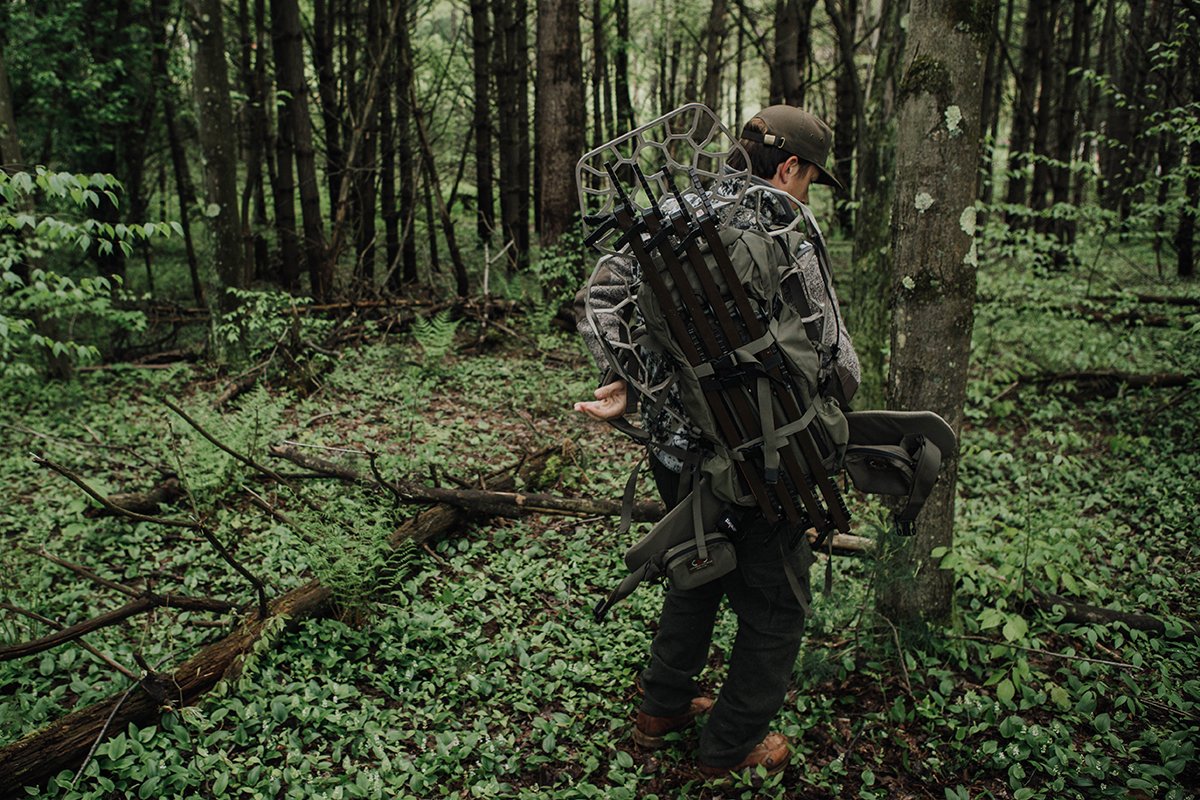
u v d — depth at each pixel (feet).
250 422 16.01
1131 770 7.88
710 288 6.07
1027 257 21.68
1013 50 59.98
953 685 9.26
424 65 46.52
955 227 8.81
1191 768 8.07
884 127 16.97
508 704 9.14
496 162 59.06
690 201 6.31
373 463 12.01
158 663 9.04
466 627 10.53
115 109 30.94
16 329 15.08
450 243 33.96
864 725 8.77
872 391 17.83
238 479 13.87
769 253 6.13
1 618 9.89
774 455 6.36
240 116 47.19
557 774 8.14
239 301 23.98
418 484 13.23
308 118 31.99
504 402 21.01
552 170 29.35
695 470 6.65
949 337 9.05
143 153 35.47
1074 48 37.96
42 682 9.18
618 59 51.88
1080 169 22.65
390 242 42.42
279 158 34.60
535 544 12.85
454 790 7.90
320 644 9.86
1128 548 12.59
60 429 18.85
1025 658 9.57
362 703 8.82
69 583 11.51
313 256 31.96
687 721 8.65
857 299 17.93
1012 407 20.01
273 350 23.20
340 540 10.29
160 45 33.30
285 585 11.17
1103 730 8.43
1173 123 18.65
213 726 8.37
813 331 6.50
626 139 6.14
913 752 8.45
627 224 6.13
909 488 7.06
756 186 6.40
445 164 51.16
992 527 12.11
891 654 9.70
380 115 41.88
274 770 7.81
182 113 37.88
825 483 6.68
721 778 7.90
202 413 16.21
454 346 26.73
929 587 9.80
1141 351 22.70
